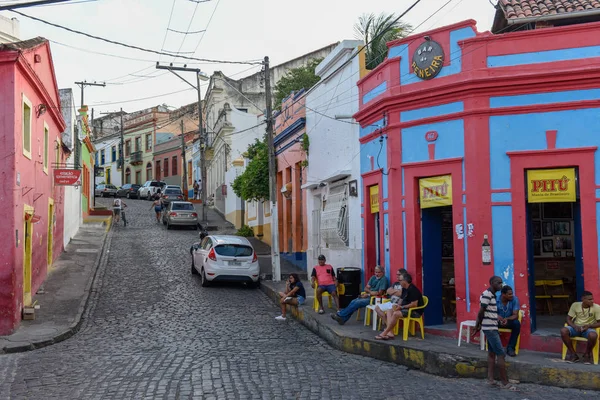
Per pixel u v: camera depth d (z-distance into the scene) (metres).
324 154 18.81
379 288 13.09
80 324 14.27
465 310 11.47
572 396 8.83
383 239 13.62
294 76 33.59
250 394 8.58
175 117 65.31
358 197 15.71
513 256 11.08
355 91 16.11
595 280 10.58
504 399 8.62
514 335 10.27
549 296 13.11
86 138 33.41
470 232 11.43
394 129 13.05
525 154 11.16
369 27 20.92
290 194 24.61
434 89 12.08
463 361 9.82
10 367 10.38
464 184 11.63
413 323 11.89
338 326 12.70
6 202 13.07
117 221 36.88
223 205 42.41
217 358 10.79
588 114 10.88
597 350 9.72
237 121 40.78
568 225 13.62
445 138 12.05
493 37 11.48
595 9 12.33
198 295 17.98
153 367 10.09
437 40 12.25
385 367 10.47
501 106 11.35
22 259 13.99
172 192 47.44
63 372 9.85
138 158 67.00
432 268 12.70
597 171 10.75
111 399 8.32
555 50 11.19
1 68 13.15
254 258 19.53
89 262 22.33
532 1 13.26
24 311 14.10
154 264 23.31
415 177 12.66
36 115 15.73
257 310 16.19
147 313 15.47
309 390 8.83
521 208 11.12
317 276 14.73
